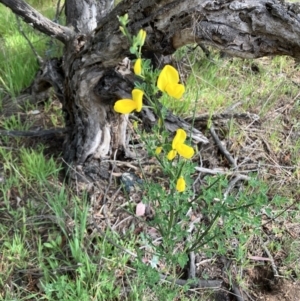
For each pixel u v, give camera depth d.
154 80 0.26
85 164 0.49
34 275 0.41
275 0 0.30
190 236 0.43
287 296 0.43
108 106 0.46
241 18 0.32
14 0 0.44
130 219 0.46
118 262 0.41
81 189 0.47
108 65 0.41
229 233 0.32
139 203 0.47
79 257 0.41
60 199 0.45
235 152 0.54
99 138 0.48
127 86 0.43
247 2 0.31
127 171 0.49
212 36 0.33
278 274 0.44
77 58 0.43
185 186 0.29
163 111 0.28
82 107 0.46
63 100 0.49
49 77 0.51
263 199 0.30
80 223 0.44
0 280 0.40
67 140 0.51
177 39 0.35
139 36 0.25
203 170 0.50
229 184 0.49
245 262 0.44
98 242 0.42
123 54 0.39
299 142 0.56
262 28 0.31
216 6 0.32
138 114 0.50
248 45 0.33
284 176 0.53
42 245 0.43
